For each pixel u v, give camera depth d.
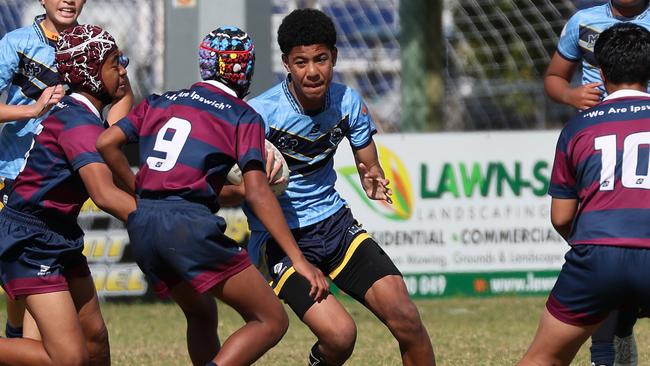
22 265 17.59
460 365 24.00
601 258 16.27
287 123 19.30
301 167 19.61
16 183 17.95
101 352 18.92
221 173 16.95
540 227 37.12
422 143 37.06
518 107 47.50
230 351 16.69
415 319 18.72
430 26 46.47
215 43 17.36
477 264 37.09
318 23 18.41
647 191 16.34
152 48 43.69
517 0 43.78
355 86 47.84
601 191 16.55
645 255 16.14
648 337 28.33
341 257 19.36
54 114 17.77
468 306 35.25
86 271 18.66
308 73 18.44
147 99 17.50
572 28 22.22
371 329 30.78
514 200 37.12
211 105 17.06
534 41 43.31
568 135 17.14
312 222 19.62
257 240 19.72
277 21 46.75
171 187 16.64
